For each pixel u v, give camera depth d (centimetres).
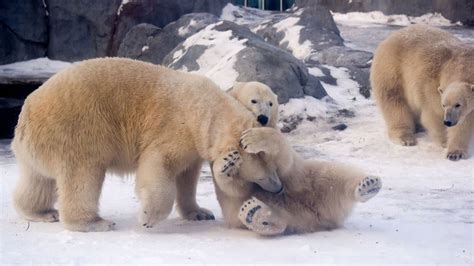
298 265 793
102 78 968
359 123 1873
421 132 1773
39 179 1016
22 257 825
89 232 955
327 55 2503
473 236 951
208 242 902
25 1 2789
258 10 3494
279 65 1947
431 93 1630
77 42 2820
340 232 965
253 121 933
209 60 2030
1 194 1254
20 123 988
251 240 915
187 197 1051
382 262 810
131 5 2783
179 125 953
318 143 1719
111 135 959
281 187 922
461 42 1680
